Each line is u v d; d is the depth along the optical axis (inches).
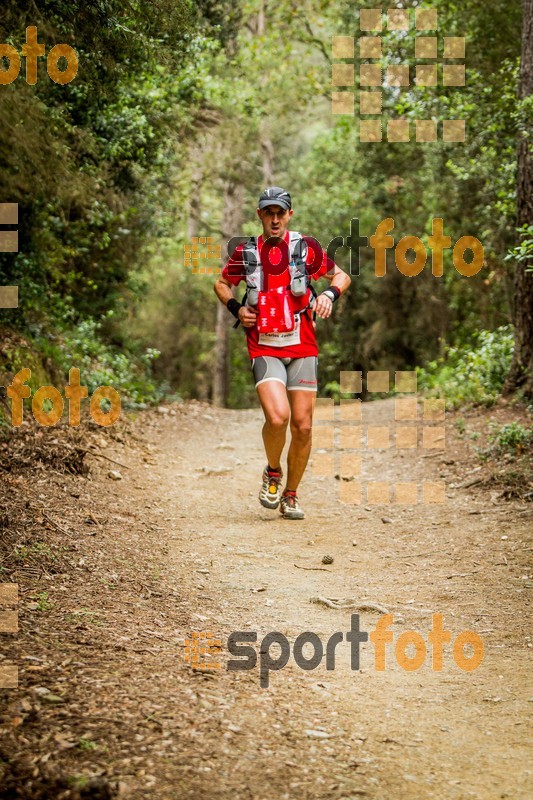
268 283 370.3
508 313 975.0
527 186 581.6
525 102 544.4
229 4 948.6
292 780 163.9
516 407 617.9
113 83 486.6
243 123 1248.8
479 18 788.0
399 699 214.5
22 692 184.7
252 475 533.6
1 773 152.8
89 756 161.5
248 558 345.7
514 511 405.1
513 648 251.6
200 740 174.4
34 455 431.8
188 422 750.5
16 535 312.5
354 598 297.1
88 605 255.8
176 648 229.5
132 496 429.7
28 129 478.6
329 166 1573.6
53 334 688.4
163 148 766.5
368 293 1502.2
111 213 747.4
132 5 393.4
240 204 1692.9
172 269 1546.5
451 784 170.1
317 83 1441.9
